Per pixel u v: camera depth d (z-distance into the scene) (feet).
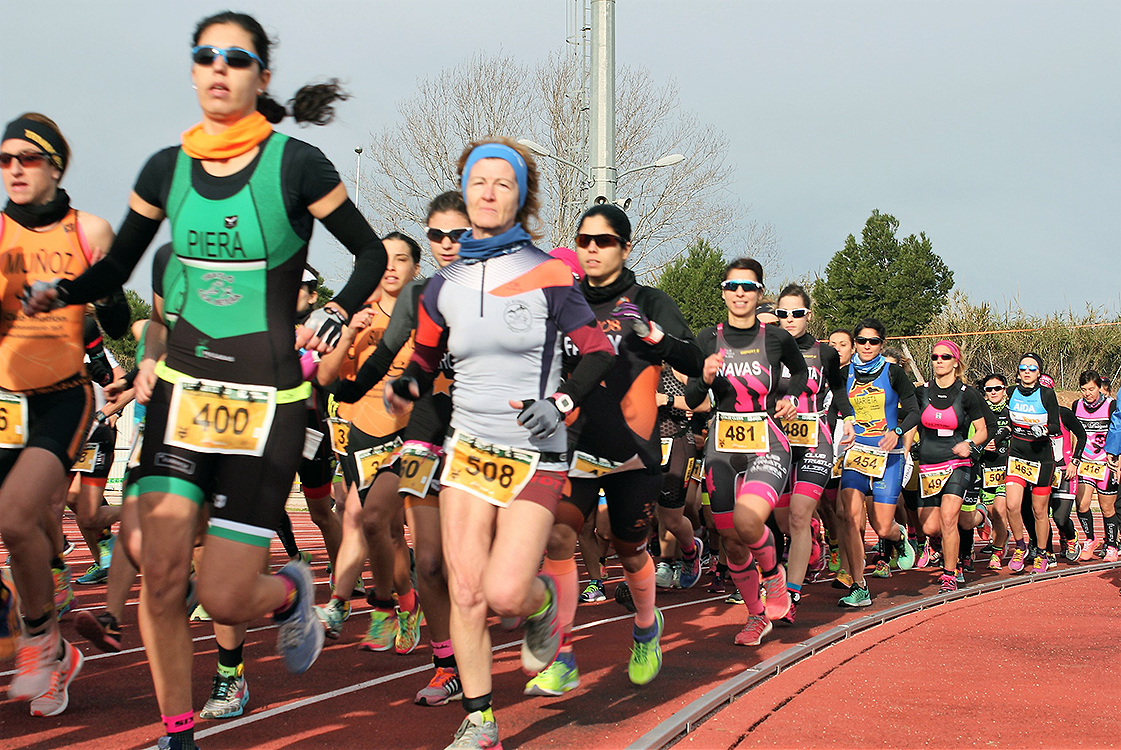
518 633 19.70
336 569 18.31
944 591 27.81
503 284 10.94
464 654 10.75
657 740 11.58
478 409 10.95
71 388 13.07
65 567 20.15
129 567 13.93
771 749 11.99
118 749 11.41
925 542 35.53
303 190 10.25
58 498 19.56
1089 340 131.03
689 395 19.51
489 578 10.53
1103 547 43.34
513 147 11.37
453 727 12.54
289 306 10.50
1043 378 35.22
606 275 14.66
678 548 28.17
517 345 10.89
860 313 218.38
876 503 30.32
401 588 17.08
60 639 13.00
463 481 10.93
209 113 10.27
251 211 10.07
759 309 23.49
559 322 11.10
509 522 10.79
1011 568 34.83
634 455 13.80
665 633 20.31
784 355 18.99
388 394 11.61
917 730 12.98
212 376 10.16
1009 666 17.31
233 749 11.46
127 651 17.07
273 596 10.61
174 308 10.40
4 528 11.90
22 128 12.76
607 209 14.52
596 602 24.84
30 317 12.83
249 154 10.19
